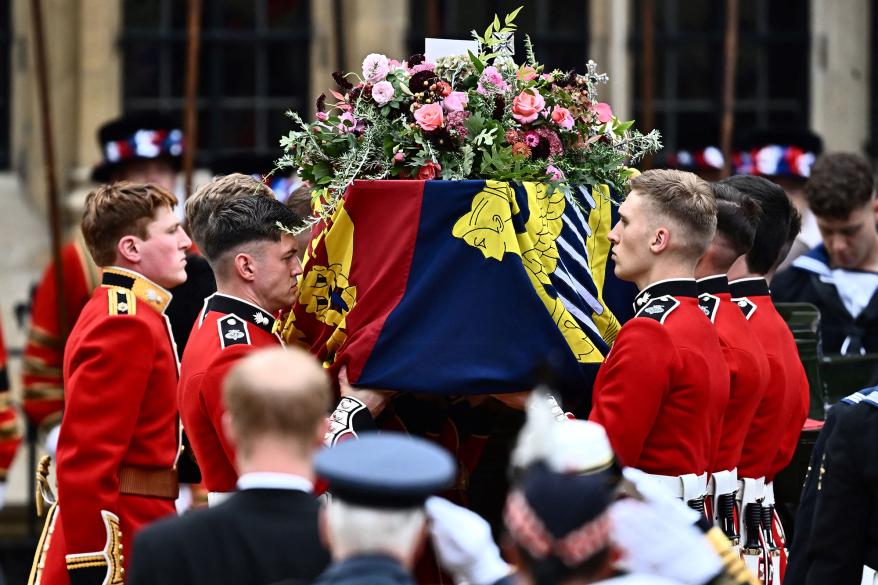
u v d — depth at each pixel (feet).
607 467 26.76
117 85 81.97
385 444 23.80
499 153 35.96
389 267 35.24
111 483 37.35
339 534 23.31
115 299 38.68
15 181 81.56
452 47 37.78
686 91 84.48
